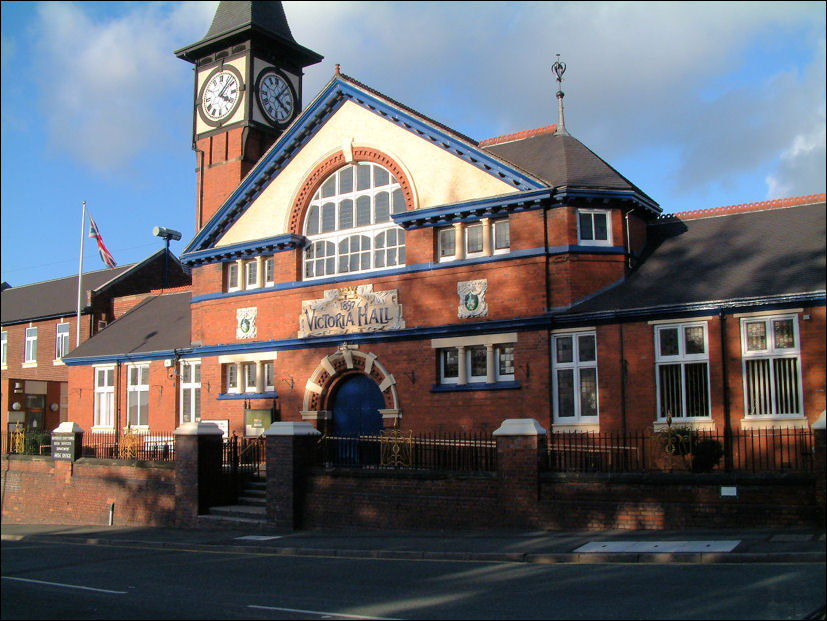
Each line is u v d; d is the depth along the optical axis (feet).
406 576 42.88
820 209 73.00
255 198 93.15
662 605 32.65
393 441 70.18
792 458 60.70
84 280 147.54
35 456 89.20
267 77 109.19
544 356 71.97
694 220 79.82
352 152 85.71
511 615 32.12
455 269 77.87
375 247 84.43
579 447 67.05
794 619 29.84
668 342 67.31
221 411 92.79
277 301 89.92
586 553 44.88
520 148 83.61
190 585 42.98
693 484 50.93
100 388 112.27
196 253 96.48
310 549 54.29
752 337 63.87
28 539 71.77
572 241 73.10
